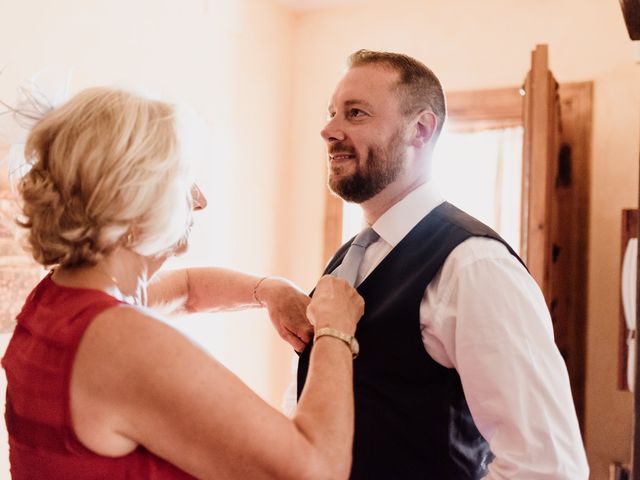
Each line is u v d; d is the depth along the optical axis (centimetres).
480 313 108
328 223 343
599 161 282
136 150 84
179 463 81
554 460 101
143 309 84
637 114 276
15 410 87
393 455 115
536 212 228
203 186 289
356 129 126
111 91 89
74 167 84
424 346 115
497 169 307
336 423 88
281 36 343
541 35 297
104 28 238
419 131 129
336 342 101
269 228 338
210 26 292
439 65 318
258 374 329
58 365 80
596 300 280
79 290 86
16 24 205
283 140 347
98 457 80
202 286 152
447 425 114
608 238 279
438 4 318
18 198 97
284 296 137
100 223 84
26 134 97
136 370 78
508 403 104
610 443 275
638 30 96
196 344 83
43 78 99
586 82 286
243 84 316
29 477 85
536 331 107
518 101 299
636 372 85
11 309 200
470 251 113
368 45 335
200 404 78
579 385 281
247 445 79
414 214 126
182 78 277
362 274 129
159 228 87
